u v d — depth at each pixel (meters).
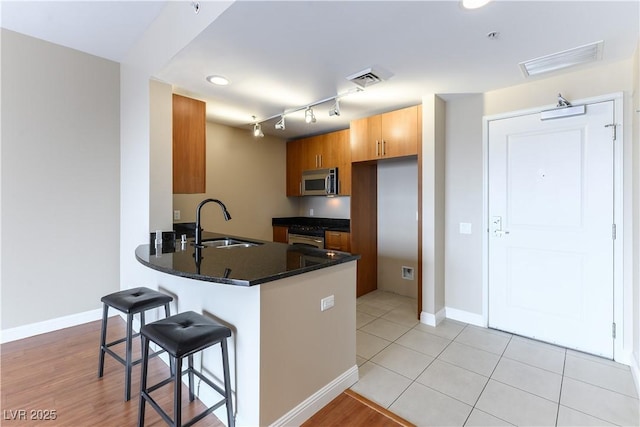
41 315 2.82
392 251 4.30
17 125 2.68
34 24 2.55
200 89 2.89
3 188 2.62
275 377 1.65
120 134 3.22
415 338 2.84
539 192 2.73
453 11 1.69
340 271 2.08
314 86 2.81
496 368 2.33
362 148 3.80
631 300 2.33
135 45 2.85
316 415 1.84
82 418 1.76
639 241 2.08
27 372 2.21
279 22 1.79
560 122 2.61
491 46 2.09
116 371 2.23
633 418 1.79
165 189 2.76
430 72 2.52
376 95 3.08
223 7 1.70
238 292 1.69
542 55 2.22
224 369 1.62
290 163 5.14
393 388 2.09
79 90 2.99
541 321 2.75
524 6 1.65
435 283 3.15
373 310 3.59
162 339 1.50
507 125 2.88
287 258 2.05
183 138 2.98
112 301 2.04
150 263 1.91
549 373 2.25
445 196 3.29
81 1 2.24
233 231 4.51
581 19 1.77
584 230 2.52
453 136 3.22
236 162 4.55
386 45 2.07
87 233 3.06
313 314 1.87
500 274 2.96
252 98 3.15
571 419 1.78
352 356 2.17
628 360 2.35
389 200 4.33
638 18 1.75
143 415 1.64
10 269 2.67
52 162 2.86
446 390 2.07
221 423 1.76
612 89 2.38
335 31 1.89
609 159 2.40
